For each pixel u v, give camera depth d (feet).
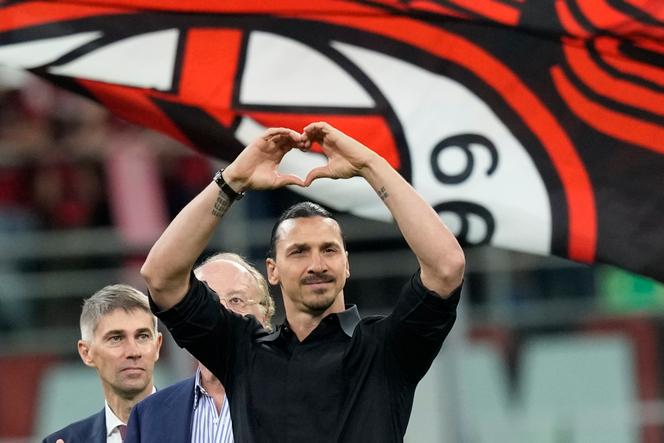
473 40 55.42
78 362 102.01
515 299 100.32
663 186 54.60
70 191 113.80
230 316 47.39
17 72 118.11
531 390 99.04
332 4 55.26
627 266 54.49
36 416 100.78
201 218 45.78
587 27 55.06
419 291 44.91
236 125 55.16
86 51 54.60
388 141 55.47
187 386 56.18
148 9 54.85
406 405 45.80
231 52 55.11
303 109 55.36
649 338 100.42
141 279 106.73
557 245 54.75
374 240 101.55
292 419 44.93
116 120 116.47
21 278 103.65
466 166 55.26
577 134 55.16
